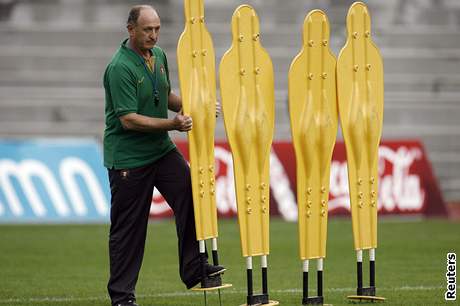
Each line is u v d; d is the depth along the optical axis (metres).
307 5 78.69
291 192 59.59
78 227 55.41
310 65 25.92
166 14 76.69
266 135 25.41
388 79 76.88
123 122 24.98
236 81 25.03
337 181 59.41
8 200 57.25
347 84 26.75
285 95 73.12
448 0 80.12
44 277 36.69
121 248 25.75
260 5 78.44
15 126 72.56
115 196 25.72
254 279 35.69
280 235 52.03
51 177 57.53
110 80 25.16
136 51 25.31
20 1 77.12
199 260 26.00
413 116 75.44
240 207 25.11
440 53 78.25
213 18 77.81
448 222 59.06
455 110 75.69
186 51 24.73
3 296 31.39
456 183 73.38
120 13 77.50
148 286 33.91
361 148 27.12
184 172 26.03
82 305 29.08
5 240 49.78
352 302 28.02
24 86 74.50
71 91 74.38
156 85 25.55
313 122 25.94
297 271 38.25
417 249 46.06
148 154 25.61
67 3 77.44
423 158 61.50
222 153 58.31
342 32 77.06
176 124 24.45
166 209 58.62
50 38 76.12
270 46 76.62
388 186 60.50
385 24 79.25
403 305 27.75
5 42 75.88
